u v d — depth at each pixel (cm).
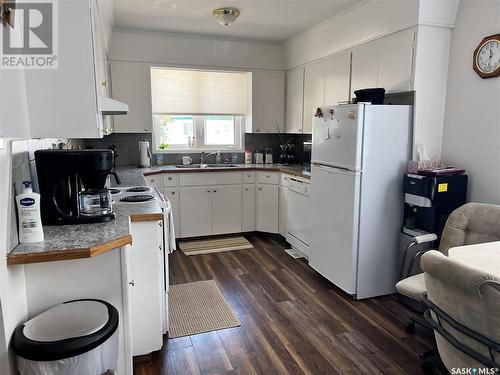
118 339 157
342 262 293
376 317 261
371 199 279
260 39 457
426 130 285
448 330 149
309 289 308
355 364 208
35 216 147
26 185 146
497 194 253
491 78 252
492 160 254
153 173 401
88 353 129
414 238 250
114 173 234
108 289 162
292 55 454
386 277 293
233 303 282
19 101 143
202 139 493
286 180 418
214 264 366
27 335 133
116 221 182
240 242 435
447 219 248
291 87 467
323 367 205
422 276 229
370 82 321
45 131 156
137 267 201
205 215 439
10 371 130
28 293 152
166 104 454
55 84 155
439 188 259
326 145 307
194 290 305
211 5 329
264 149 513
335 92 373
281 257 386
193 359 213
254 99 472
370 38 314
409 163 280
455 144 281
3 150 129
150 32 418
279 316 262
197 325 249
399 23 282
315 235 330
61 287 156
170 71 450
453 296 135
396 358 213
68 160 169
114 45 407
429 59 275
